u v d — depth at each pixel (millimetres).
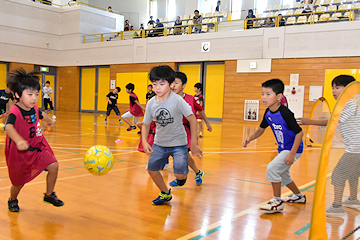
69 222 2412
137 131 9727
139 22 24203
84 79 20172
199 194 3299
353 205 2037
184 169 2844
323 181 1700
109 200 2992
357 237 1977
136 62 17469
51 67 20641
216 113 15586
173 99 2703
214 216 2641
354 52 12062
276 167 2727
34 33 19391
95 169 2656
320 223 1716
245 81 14352
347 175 2004
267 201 3100
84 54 19594
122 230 2279
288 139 2762
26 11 18953
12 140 2328
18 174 2461
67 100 20703
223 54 14820
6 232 2180
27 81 2355
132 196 3146
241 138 8805
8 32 18297
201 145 7207
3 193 3086
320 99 7461
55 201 2541
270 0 19094
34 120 2484
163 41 16469
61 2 22078
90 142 6980
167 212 2707
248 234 2270
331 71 12484
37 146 2535
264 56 13820
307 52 12914
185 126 3701
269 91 2723
